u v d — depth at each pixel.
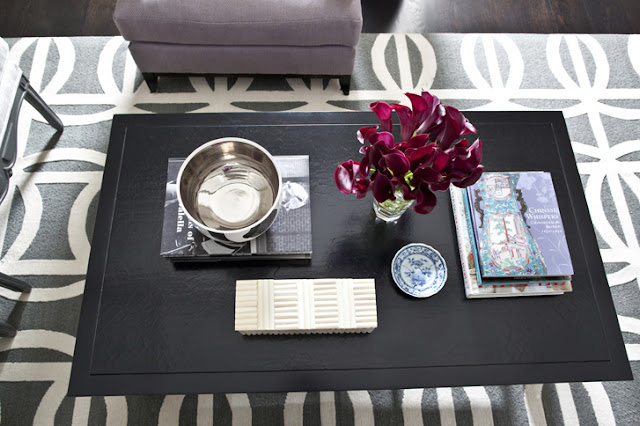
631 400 1.23
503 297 0.93
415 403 1.21
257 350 0.87
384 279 0.94
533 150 1.07
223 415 1.19
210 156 0.91
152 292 0.91
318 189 1.02
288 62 1.45
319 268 0.95
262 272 0.94
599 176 1.51
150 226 0.96
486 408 1.21
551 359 0.89
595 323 0.92
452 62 1.67
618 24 1.77
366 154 0.75
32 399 1.19
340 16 1.28
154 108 1.56
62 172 1.45
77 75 1.60
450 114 0.71
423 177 0.73
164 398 1.20
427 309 0.92
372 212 1.00
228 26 1.29
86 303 0.90
